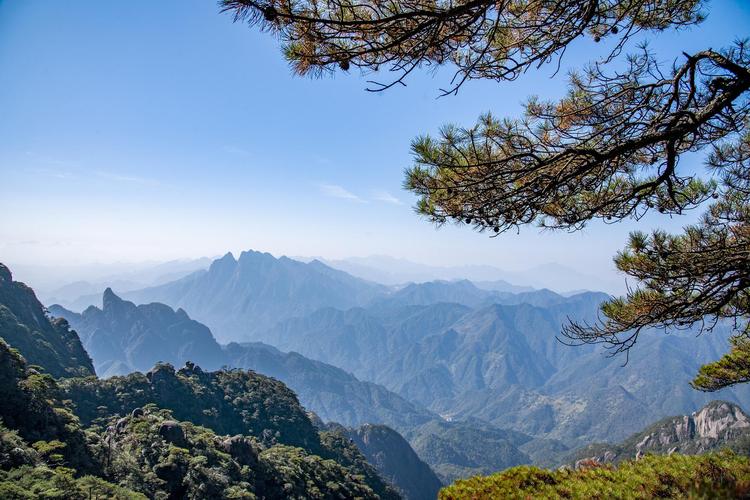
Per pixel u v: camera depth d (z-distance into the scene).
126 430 59.34
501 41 6.51
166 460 50.44
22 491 32.34
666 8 7.18
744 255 7.93
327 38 5.56
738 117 6.58
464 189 6.88
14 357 51.22
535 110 7.50
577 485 8.91
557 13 6.27
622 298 9.69
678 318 9.22
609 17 6.79
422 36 5.75
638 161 8.02
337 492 71.75
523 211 7.17
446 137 6.46
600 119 7.20
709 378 13.36
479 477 10.06
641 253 8.90
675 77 6.29
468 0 5.63
